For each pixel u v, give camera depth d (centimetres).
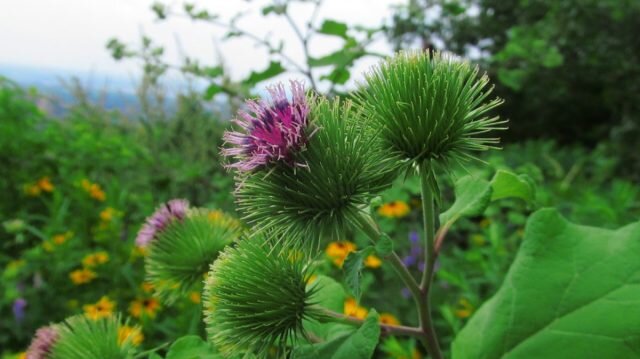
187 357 10
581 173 55
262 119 10
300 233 10
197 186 40
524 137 100
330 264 26
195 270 14
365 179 10
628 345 8
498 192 10
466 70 10
